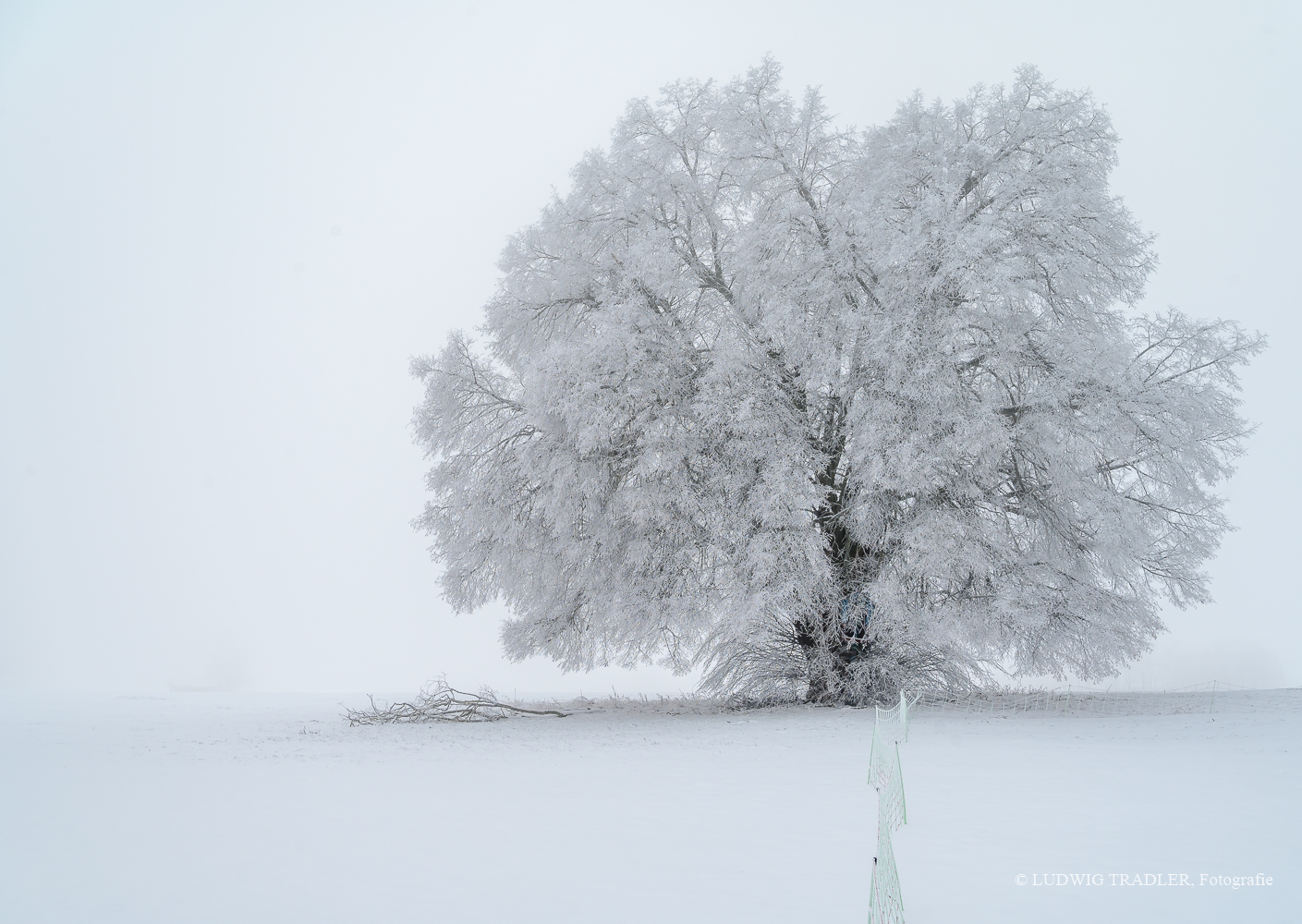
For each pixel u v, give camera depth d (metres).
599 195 23.38
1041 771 10.54
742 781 10.20
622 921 4.96
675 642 23.36
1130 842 6.74
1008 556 19.53
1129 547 19.78
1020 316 19.83
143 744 15.04
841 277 20.14
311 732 17.41
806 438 21.06
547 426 21.23
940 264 19.27
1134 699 23.38
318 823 7.73
